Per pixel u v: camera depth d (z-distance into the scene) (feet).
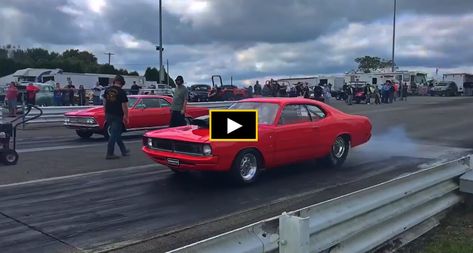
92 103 85.76
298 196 21.80
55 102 78.95
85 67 297.74
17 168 28.22
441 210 17.48
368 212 13.51
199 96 122.83
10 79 153.17
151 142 24.58
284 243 10.37
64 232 16.47
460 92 179.11
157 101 46.75
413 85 173.17
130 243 15.56
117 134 32.17
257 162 24.02
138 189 22.90
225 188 23.16
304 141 26.00
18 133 49.73
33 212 18.80
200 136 23.00
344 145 29.12
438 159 32.12
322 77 169.58
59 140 43.78
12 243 15.33
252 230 10.07
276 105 25.71
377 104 106.32
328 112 28.22
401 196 14.96
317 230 11.26
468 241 15.64
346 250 12.50
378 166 29.40
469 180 18.65
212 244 9.21
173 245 15.46
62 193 22.00
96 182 24.40
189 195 21.84
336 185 24.02
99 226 17.20
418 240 15.79
